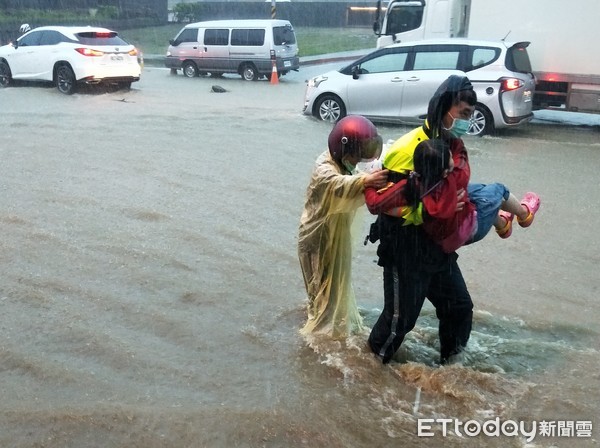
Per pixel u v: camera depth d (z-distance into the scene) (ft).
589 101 40.70
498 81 37.65
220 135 36.19
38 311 14.66
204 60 73.56
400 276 11.78
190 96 54.95
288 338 13.73
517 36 41.47
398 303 11.94
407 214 11.27
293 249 19.10
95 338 13.46
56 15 113.70
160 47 110.32
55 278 16.47
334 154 12.41
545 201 25.05
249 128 38.68
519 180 28.25
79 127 37.60
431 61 39.81
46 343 13.25
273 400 11.47
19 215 21.35
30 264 17.35
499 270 18.28
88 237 19.52
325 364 12.65
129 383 11.89
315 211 12.75
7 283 16.10
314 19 143.54
